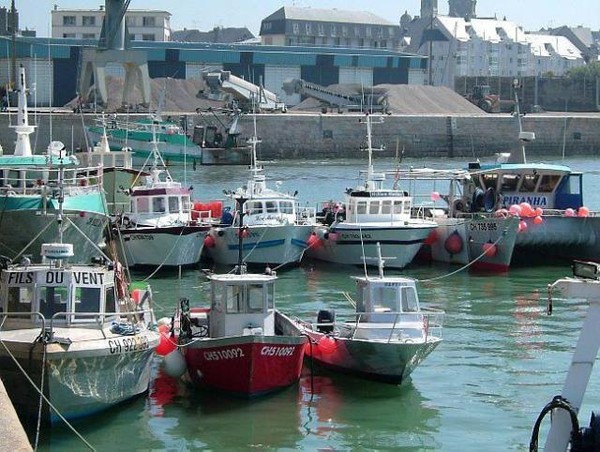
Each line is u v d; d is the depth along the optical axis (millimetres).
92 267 28422
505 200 56062
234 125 131750
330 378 31016
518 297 45375
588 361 18109
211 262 52250
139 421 26766
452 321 39969
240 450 25031
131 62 135500
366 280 31688
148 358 27953
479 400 29312
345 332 31375
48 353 24641
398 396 29453
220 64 185250
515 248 53406
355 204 52188
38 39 164250
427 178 57406
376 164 139375
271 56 190125
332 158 152875
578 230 53406
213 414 27438
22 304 27250
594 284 17938
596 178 111000
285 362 28922
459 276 50969
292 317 37094
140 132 106250
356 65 199875
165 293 44281
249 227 50250
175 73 181250
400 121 160375
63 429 25625
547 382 31125
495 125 166250
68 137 125375
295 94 178125
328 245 52812
